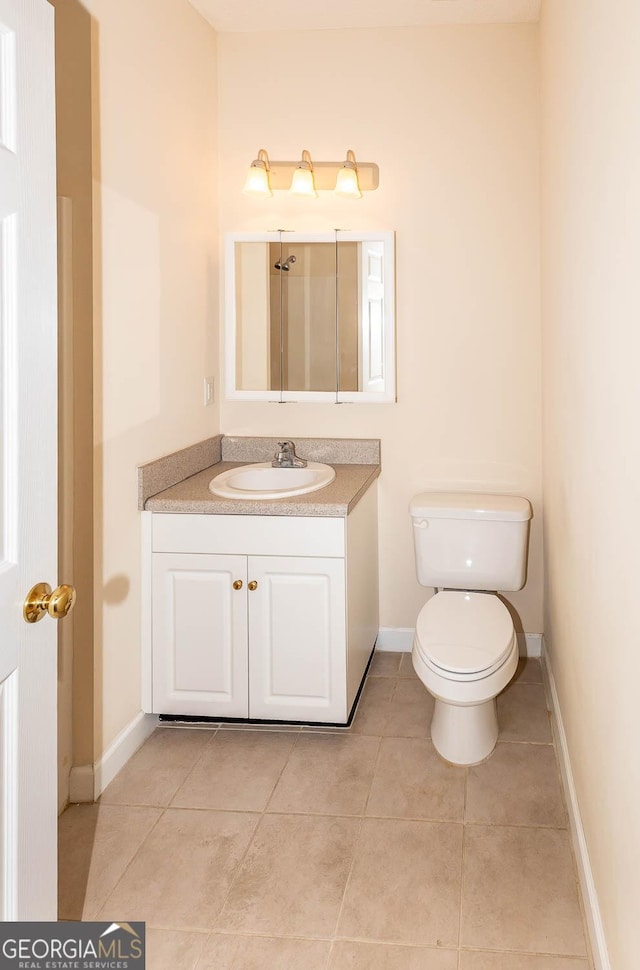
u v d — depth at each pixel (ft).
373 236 11.14
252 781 8.41
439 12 10.52
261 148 11.37
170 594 9.25
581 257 6.56
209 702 9.35
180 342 10.16
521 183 10.89
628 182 4.45
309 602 9.09
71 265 7.64
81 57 7.48
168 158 9.62
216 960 5.91
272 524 9.04
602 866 5.69
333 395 11.44
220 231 11.54
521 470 11.25
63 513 7.73
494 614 9.28
